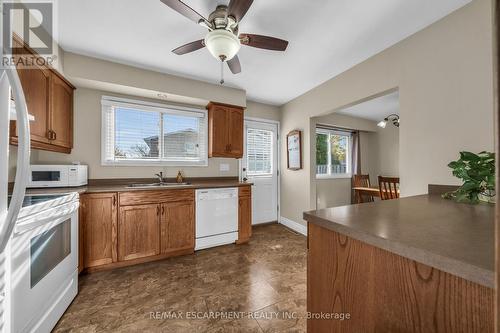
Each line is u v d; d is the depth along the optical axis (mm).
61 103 2166
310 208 3219
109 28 1791
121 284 1879
